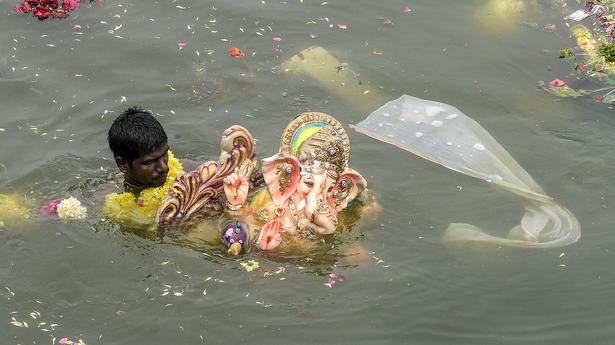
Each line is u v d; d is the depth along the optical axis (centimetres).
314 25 806
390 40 791
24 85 703
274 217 535
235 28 795
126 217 552
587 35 799
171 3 827
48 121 662
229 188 531
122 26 789
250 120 673
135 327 490
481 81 736
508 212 583
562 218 579
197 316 496
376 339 485
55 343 478
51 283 518
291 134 540
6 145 631
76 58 742
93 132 652
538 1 857
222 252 535
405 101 695
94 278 520
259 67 743
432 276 528
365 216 562
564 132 669
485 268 537
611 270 537
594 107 701
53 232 552
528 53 776
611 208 589
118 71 729
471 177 615
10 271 525
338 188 546
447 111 680
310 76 734
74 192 586
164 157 546
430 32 805
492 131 672
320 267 529
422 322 497
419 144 646
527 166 630
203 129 659
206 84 717
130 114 537
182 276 521
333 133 540
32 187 589
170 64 741
